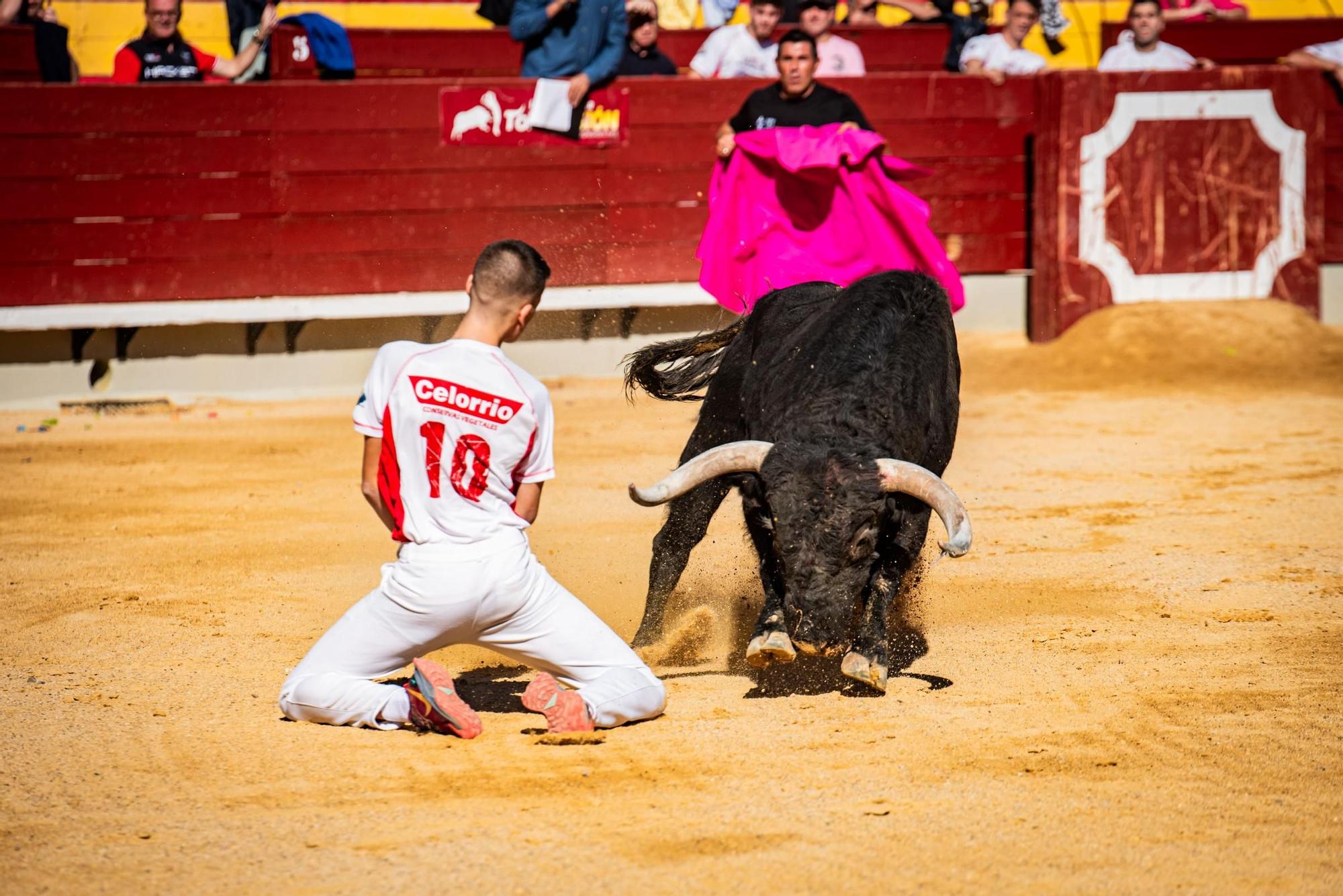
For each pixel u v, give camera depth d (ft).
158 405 113.60
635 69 130.93
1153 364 124.16
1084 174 131.85
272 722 41.83
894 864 31.07
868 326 45.01
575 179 125.18
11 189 114.21
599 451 94.48
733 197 87.71
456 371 37.93
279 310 118.83
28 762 38.22
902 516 41.96
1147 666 47.55
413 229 122.72
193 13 154.10
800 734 40.37
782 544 39.63
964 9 162.09
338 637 40.40
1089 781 36.42
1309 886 30.01
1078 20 169.58
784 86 88.43
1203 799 35.19
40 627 54.24
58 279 115.85
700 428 53.01
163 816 34.19
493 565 38.65
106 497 80.53
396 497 38.63
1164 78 132.16
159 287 118.11
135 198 116.88
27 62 130.41
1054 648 50.06
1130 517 73.67
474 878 30.37
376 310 120.57
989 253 134.00
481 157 123.03
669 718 42.04
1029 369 125.80
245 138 118.52
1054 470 86.94
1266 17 177.68
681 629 53.88
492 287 38.17
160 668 48.42
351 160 120.88
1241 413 106.11
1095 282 132.98
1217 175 134.00
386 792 35.73
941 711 42.60
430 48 141.90
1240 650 49.42
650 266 127.24
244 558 66.18
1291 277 136.36
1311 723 41.27
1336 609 55.01
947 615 55.06
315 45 128.16
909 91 130.62
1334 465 86.53
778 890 29.73
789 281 85.56
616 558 65.41
